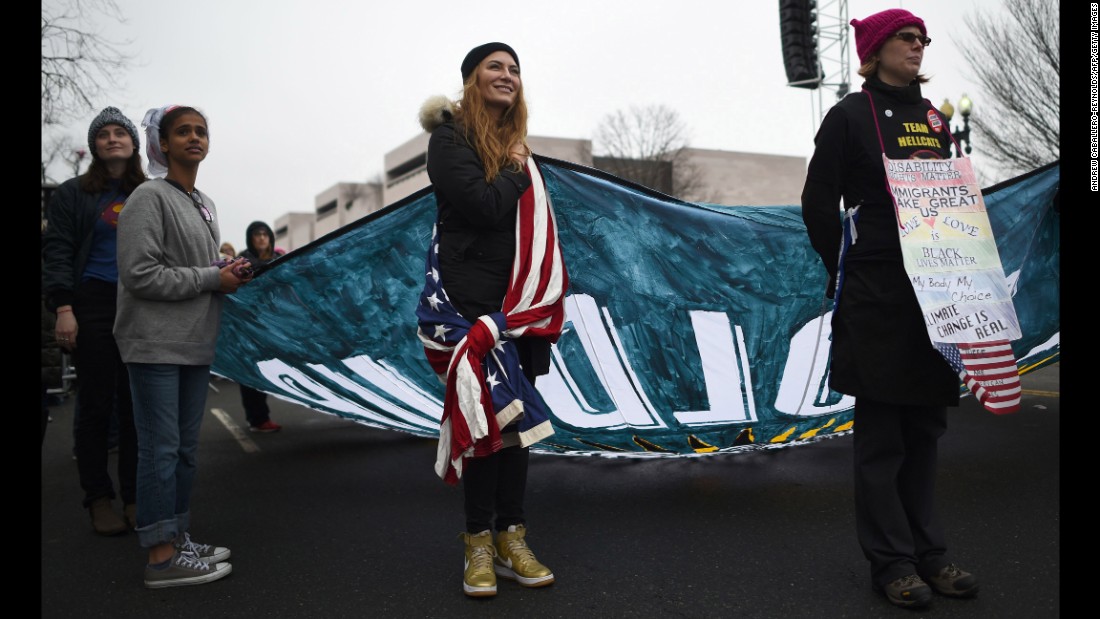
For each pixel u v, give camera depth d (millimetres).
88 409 3779
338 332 4168
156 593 2971
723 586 2869
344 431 7090
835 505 3955
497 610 2703
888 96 2721
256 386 4648
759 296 3807
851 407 4199
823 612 2598
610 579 2977
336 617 2688
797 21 18078
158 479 2998
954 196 2641
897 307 2594
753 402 4043
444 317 2814
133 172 3814
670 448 4309
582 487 4535
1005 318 2572
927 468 2727
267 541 3609
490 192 2734
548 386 3947
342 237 3924
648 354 3887
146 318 2971
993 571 2910
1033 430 5898
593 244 3748
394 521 3912
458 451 2650
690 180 49250
